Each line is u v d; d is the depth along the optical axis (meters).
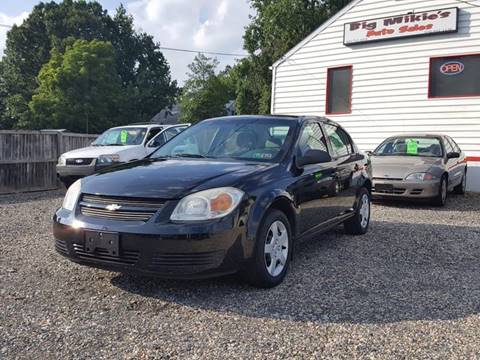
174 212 3.84
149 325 3.55
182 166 4.59
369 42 14.08
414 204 10.06
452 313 3.87
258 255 4.16
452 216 8.55
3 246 5.96
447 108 12.80
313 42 15.32
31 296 4.13
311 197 5.10
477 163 12.36
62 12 60.28
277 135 5.19
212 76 42.75
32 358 3.06
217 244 3.84
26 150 12.35
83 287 4.36
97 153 10.86
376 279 4.72
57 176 12.09
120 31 64.31
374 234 6.89
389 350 3.20
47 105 45.44
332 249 5.95
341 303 4.04
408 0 13.27
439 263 5.37
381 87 13.97
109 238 3.89
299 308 3.90
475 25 12.33
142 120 55.84
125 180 4.25
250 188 4.16
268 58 30.17
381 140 14.02
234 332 3.45
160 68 65.31
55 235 4.30
